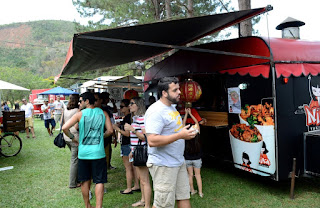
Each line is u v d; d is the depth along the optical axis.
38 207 3.62
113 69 20.31
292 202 3.49
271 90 3.63
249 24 6.24
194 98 3.94
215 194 3.83
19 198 3.96
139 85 10.98
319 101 4.04
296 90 3.79
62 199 3.88
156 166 2.25
